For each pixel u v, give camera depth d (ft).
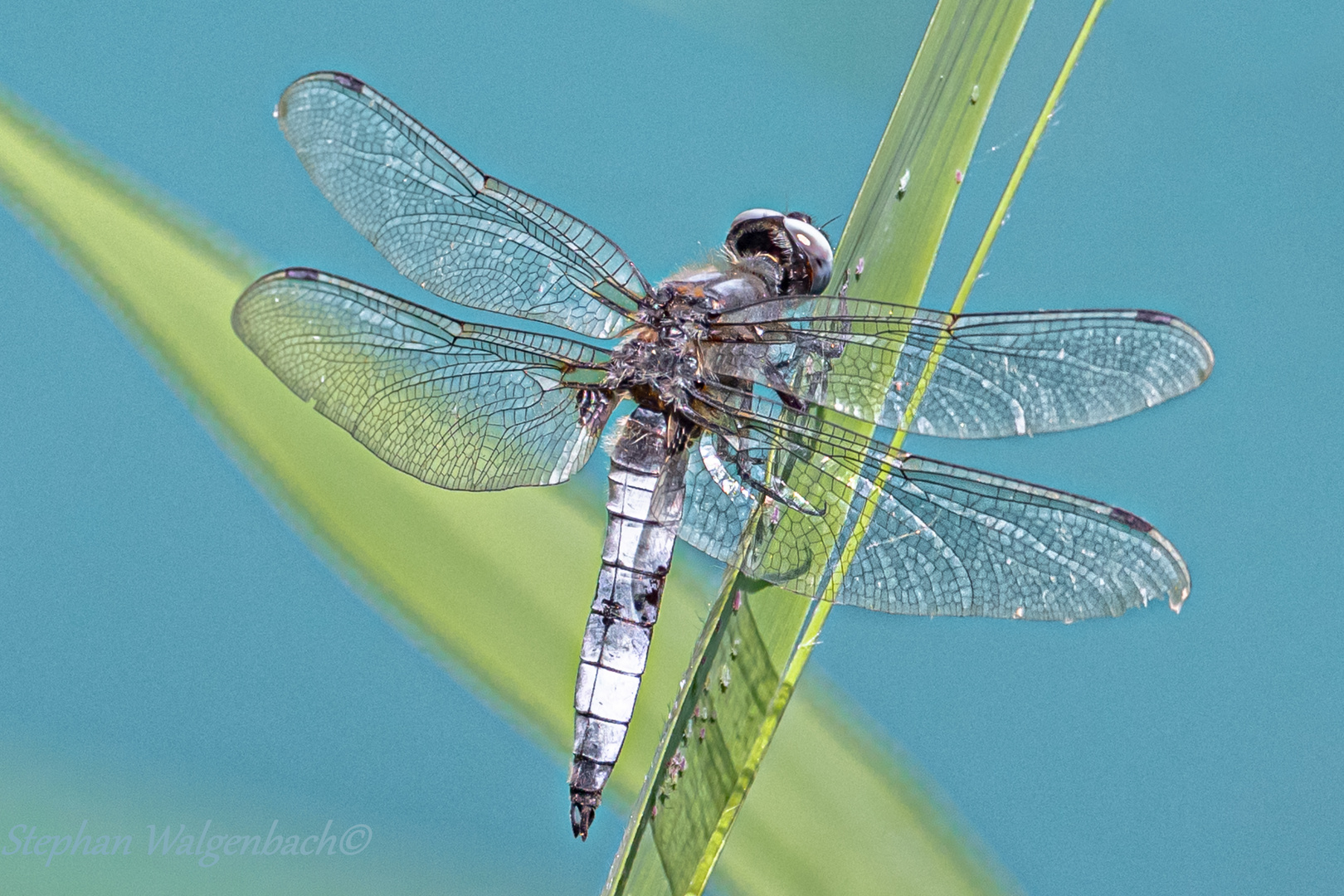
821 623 3.60
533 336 3.65
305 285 3.63
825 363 3.65
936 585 3.63
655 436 3.66
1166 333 3.62
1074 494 3.61
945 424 3.64
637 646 3.65
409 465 3.65
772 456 3.65
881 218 3.65
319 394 3.64
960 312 3.63
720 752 3.60
